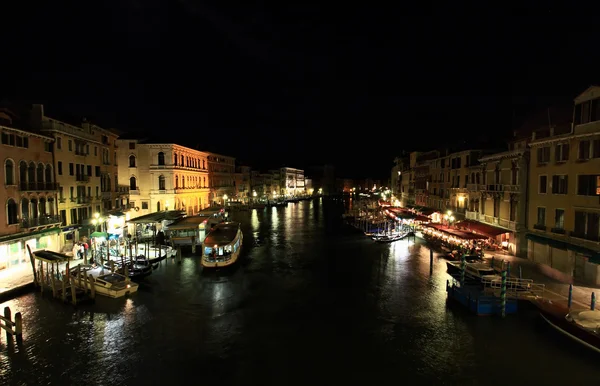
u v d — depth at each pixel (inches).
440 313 761.0
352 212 2819.9
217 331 696.4
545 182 994.7
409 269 1117.1
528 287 783.7
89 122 1380.4
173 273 1080.2
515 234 1125.7
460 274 872.9
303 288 943.0
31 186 1035.3
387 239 1582.2
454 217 1617.9
